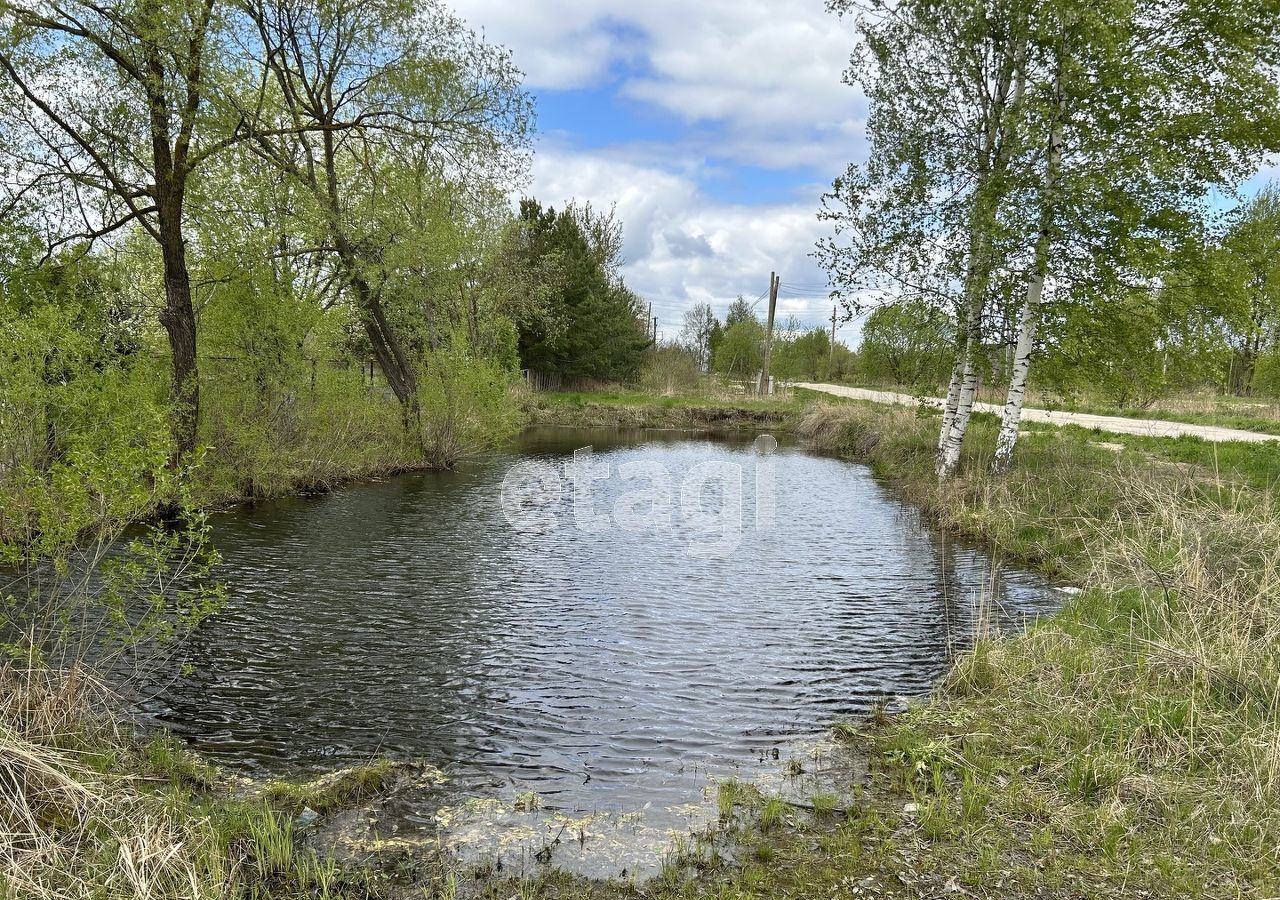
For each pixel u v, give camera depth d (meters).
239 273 14.53
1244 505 9.83
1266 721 4.98
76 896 3.46
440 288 20.08
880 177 15.01
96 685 5.64
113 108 12.55
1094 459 14.28
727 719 6.19
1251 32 11.74
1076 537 11.37
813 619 8.81
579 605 9.29
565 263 42.31
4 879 3.44
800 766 5.32
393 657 7.48
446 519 14.30
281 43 16.05
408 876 3.99
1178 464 13.45
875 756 5.45
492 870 4.06
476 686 6.83
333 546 11.88
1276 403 28.83
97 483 5.58
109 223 13.97
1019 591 9.99
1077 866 3.94
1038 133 12.01
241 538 12.11
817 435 29.38
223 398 14.75
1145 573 7.65
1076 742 5.17
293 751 5.56
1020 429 19.56
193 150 13.55
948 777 4.98
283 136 16.89
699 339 77.56
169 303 13.04
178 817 4.21
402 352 20.55
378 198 17.06
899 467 20.19
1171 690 5.61
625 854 4.24
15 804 3.84
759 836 4.40
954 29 14.01
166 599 8.93
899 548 12.53
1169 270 12.45
